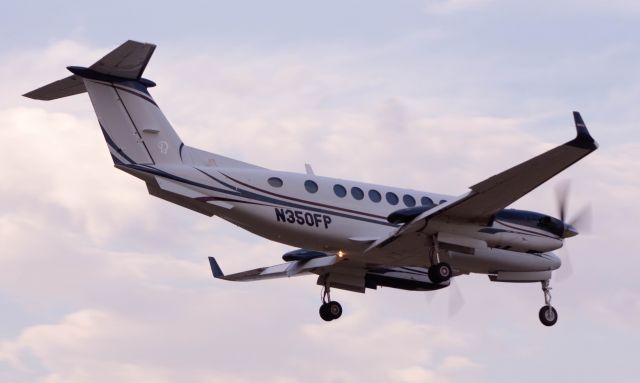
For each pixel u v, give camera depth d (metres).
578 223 90.50
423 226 82.06
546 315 93.56
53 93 79.81
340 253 86.31
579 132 70.94
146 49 76.25
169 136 80.88
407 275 95.00
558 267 93.44
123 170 79.00
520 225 86.50
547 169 74.44
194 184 80.56
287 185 83.06
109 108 79.00
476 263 90.75
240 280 100.00
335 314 95.81
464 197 78.44
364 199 85.56
